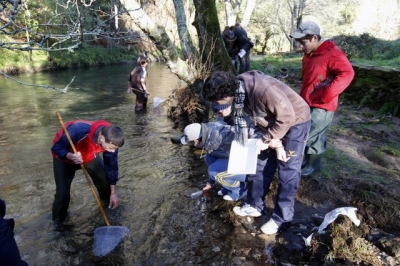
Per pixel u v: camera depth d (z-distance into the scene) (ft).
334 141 14.88
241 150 8.93
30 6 36.70
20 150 16.57
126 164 14.89
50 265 8.73
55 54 54.65
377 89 19.93
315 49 10.44
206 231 9.98
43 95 30.81
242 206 10.61
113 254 9.08
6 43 6.91
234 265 8.56
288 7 80.74
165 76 45.70
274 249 9.11
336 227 8.93
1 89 33.37
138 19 17.48
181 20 21.20
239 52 24.07
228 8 37.11
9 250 5.98
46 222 10.52
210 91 7.75
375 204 10.35
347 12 84.28
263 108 8.03
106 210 11.18
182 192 12.27
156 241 9.57
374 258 8.49
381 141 14.75
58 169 10.00
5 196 12.05
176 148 16.98
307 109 8.66
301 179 11.75
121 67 60.85
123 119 22.91
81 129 9.67
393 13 81.92
